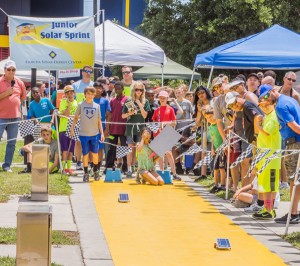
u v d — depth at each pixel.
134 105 25.28
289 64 26.50
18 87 25.70
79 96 26.70
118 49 32.12
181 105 26.91
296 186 16.56
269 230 16.28
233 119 20.31
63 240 14.51
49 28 27.05
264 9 50.09
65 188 21.42
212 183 23.72
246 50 26.73
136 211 18.33
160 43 56.28
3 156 31.64
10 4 71.88
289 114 16.59
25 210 10.21
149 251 14.02
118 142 25.98
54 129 25.77
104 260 13.18
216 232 15.93
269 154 17.02
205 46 53.59
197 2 53.81
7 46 70.94
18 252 10.16
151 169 23.56
